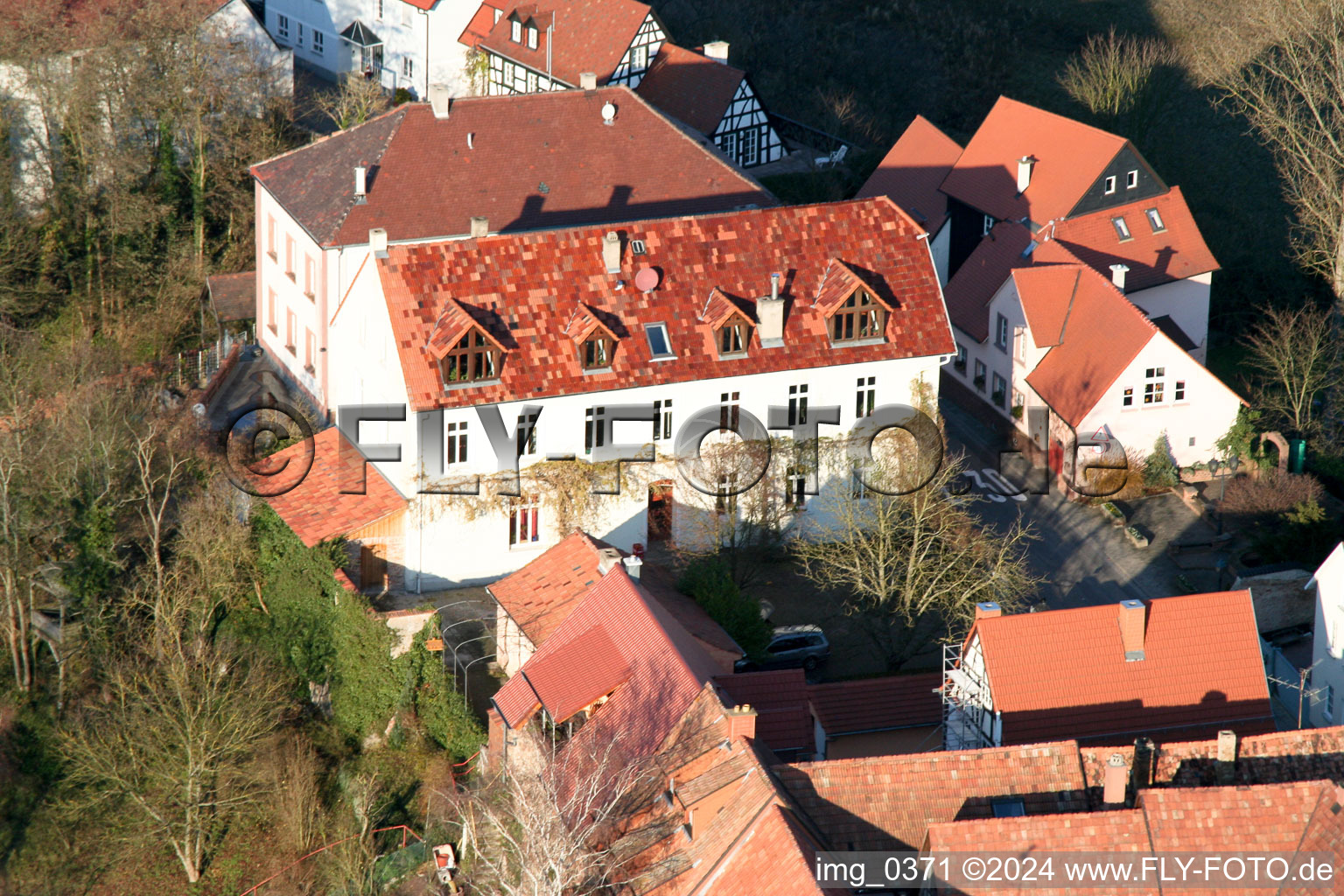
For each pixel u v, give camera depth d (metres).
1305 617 136.38
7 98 191.50
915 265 141.25
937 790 96.75
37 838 125.38
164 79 191.75
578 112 166.88
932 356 139.25
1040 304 159.62
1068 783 97.50
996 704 106.75
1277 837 91.38
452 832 114.06
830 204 142.12
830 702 115.81
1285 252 193.12
